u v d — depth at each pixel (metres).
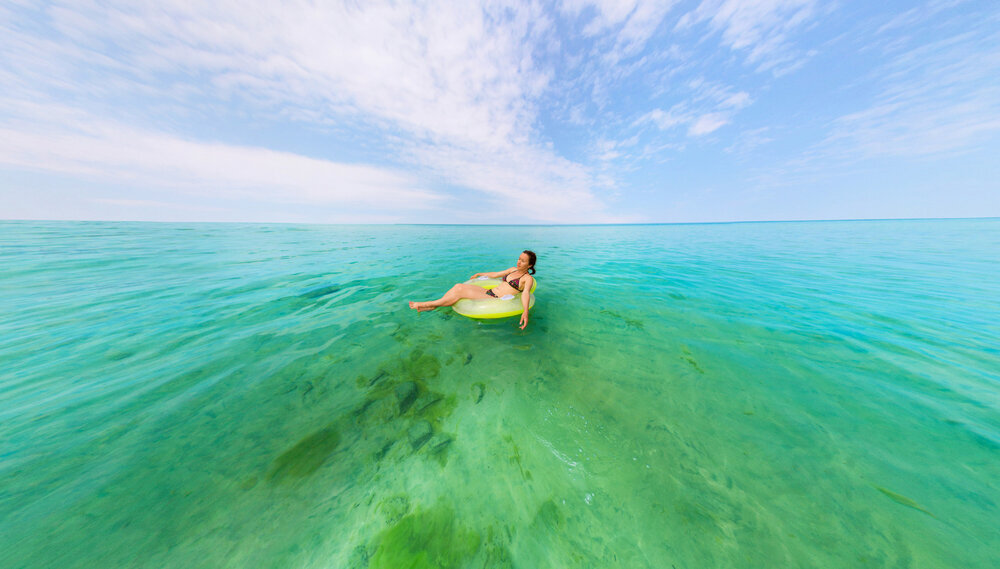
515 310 4.41
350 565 1.52
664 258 9.66
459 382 2.83
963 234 19.88
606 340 3.66
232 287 5.74
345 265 8.10
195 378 2.84
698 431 2.24
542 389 2.73
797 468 1.93
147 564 1.51
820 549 1.54
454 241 15.88
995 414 2.35
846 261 8.90
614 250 11.80
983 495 1.74
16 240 13.20
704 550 1.54
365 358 3.23
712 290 5.71
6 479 1.83
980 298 5.09
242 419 2.34
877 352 3.30
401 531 1.63
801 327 3.97
